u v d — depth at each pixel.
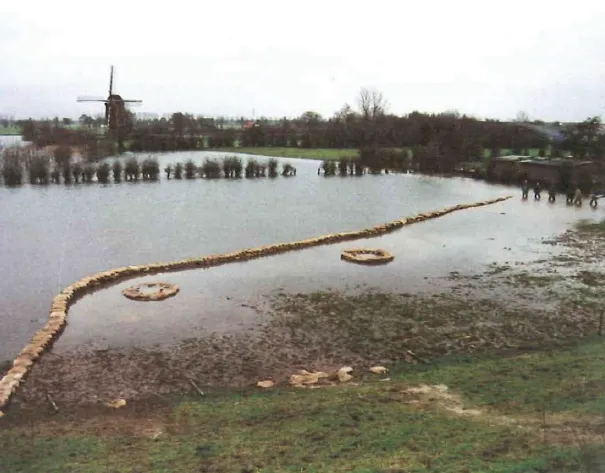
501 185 61.16
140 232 32.59
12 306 19.31
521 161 62.41
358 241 31.05
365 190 55.41
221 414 11.41
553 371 13.02
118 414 11.77
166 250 28.39
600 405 10.43
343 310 18.97
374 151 77.00
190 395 12.84
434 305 19.47
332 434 9.87
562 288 21.41
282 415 11.08
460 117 112.56
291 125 138.38
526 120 100.56
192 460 9.09
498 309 19.00
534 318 18.06
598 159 57.22
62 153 65.56
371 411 10.97
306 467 8.57
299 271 24.28
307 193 52.09
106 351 15.45
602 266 24.84
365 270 24.39
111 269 24.53
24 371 13.83
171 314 18.59
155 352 15.40
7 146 79.62
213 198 47.38
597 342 15.73
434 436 9.51
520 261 25.95
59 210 39.66
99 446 9.91
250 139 115.62
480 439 9.22
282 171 70.56
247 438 9.95
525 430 9.52
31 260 25.78
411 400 11.69
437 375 13.49
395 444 9.27
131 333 16.83
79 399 12.60
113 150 89.50
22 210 39.44
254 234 32.84
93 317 18.30
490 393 11.86
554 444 8.75
